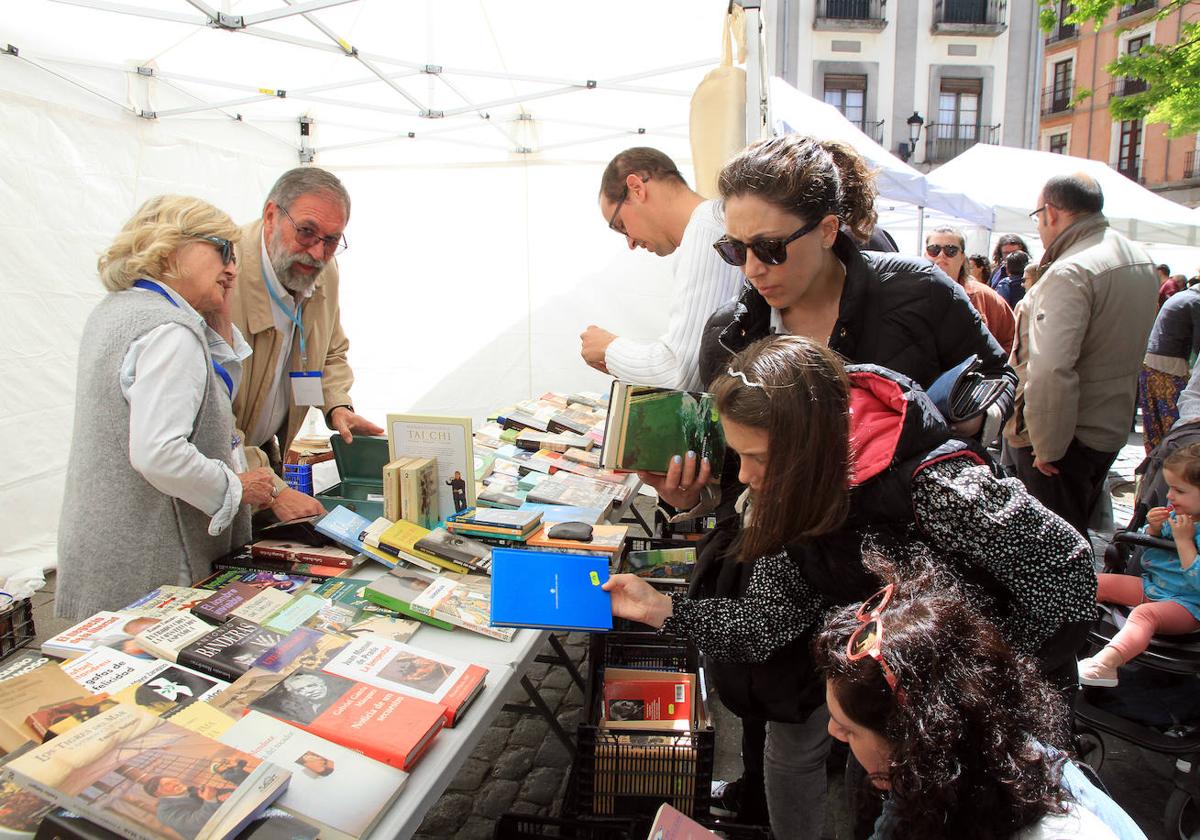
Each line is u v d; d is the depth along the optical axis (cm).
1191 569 203
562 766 252
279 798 96
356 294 556
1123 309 264
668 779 183
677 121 471
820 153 138
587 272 549
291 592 159
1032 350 273
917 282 147
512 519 182
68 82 345
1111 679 197
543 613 140
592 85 398
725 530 156
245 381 239
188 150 419
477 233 548
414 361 562
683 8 328
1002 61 2358
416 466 189
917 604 87
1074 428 273
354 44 356
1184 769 200
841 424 111
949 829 77
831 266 152
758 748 197
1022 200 739
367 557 179
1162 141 2297
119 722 101
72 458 168
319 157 532
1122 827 87
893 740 81
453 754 112
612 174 226
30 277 345
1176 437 233
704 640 139
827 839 212
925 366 149
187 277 166
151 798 88
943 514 110
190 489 159
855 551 118
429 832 221
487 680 132
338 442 229
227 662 127
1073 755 124
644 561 207
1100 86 2422
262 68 390
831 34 2334
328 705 116
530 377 563
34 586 342
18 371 347
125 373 156
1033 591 110
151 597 153
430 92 426
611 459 170
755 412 112
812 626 136
